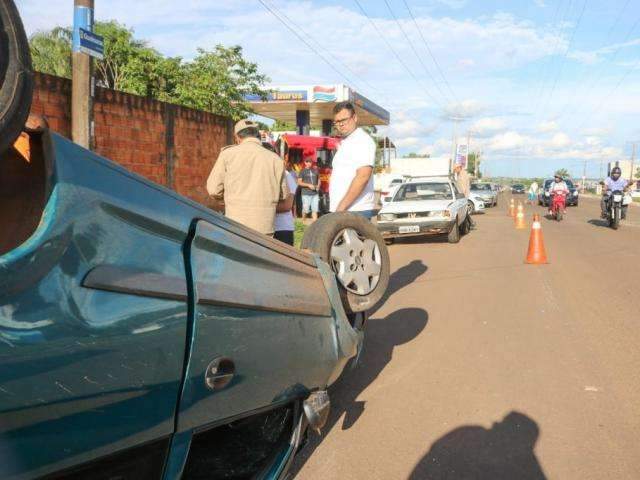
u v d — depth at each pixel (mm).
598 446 3842
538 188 47906
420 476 3504
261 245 2707
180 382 2131
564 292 8695
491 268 11008
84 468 1879
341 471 3572
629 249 14102
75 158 1975
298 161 21875
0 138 1700
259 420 3049
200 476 2736
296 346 2762
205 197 13500
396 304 7938
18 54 1776
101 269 1908
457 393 4742
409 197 15734
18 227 1908
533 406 4473
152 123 11312
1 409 1595
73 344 1770
